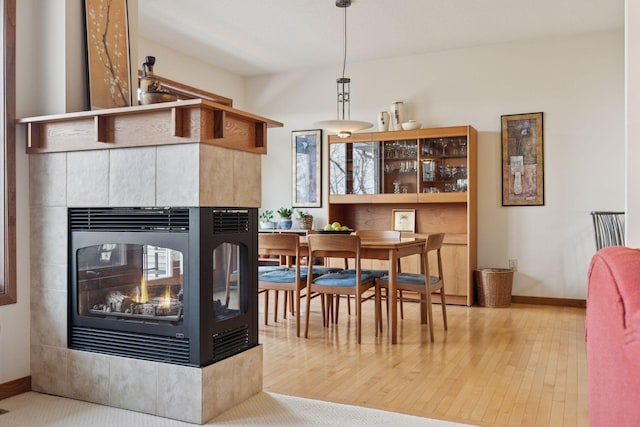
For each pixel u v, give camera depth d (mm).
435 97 6113
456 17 4992
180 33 5422
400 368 3293
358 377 3117
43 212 2900
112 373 2662
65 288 2828
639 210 2299
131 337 2639
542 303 5664
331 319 4699
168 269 2574
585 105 5496
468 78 5965
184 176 2482
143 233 2605
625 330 1107
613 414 1181
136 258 2664
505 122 5801
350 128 4797
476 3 4645
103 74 3117
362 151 6184
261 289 4297
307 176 6777
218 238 2584
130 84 3344
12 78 2834
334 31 5367
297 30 5340
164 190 2537
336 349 3742
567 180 5566
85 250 2809
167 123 2496
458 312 5219
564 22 5141
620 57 5367
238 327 2732
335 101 6629
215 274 2619
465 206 5969
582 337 4133
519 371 3236
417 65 6195
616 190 5379
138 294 2654
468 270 5535
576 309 5367
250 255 2836
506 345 3875
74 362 2781
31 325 2926
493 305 5477
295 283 4141
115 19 3248
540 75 5668
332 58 6332
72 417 2510
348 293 3934
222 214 2619
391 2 4617
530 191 5707
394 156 6043
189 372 2449
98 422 2447
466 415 2535
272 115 6996
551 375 3158
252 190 2846
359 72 6492
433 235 4090
